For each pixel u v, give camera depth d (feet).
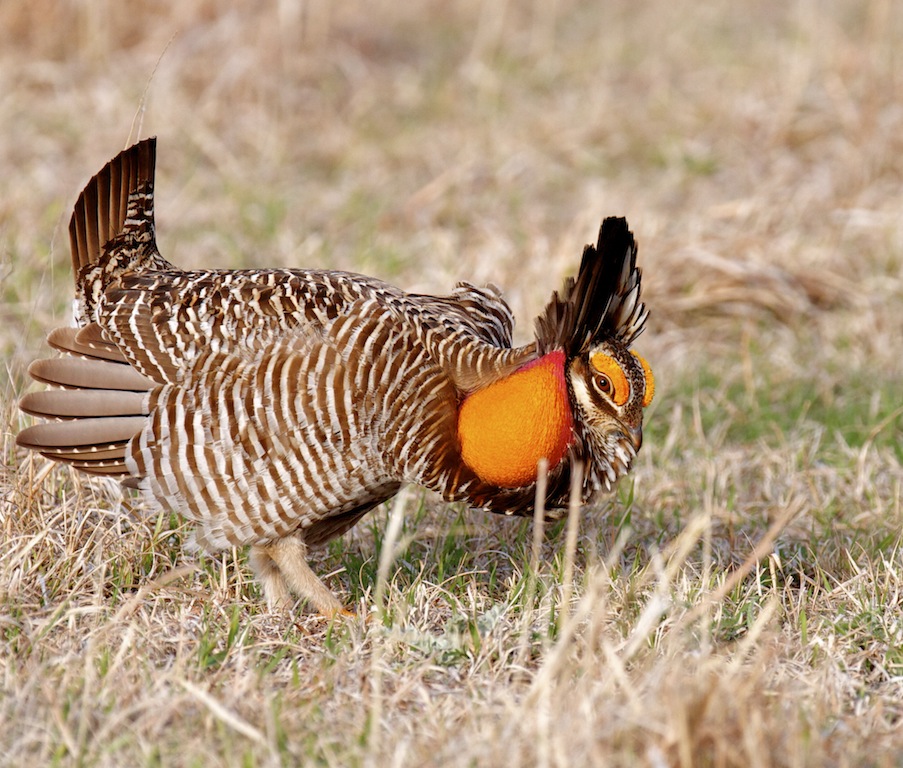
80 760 32.48
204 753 32.96
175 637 39.91
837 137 91.40
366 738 34.32
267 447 40.14
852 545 48.37
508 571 46.42
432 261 75.15
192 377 40.47
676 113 98.68
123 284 44.06
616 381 40.78
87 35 101.60
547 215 83.66
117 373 41.70
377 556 47.55
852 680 38.17
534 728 32.48
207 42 100.73
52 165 85.40
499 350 41.11
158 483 41.63
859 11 124.88
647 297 70.64
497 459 40.91
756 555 35.27
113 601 42.42
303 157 92.73
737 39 120.88
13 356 53.57
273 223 80.28
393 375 39.83
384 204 85.25
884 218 79.10
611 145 94.89
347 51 107.96
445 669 38.93
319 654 39.75
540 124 97.30
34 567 42.32
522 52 114.42
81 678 36.37
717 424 59.52
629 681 34.91
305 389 39.47
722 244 75.46
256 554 43.75
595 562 45.21
